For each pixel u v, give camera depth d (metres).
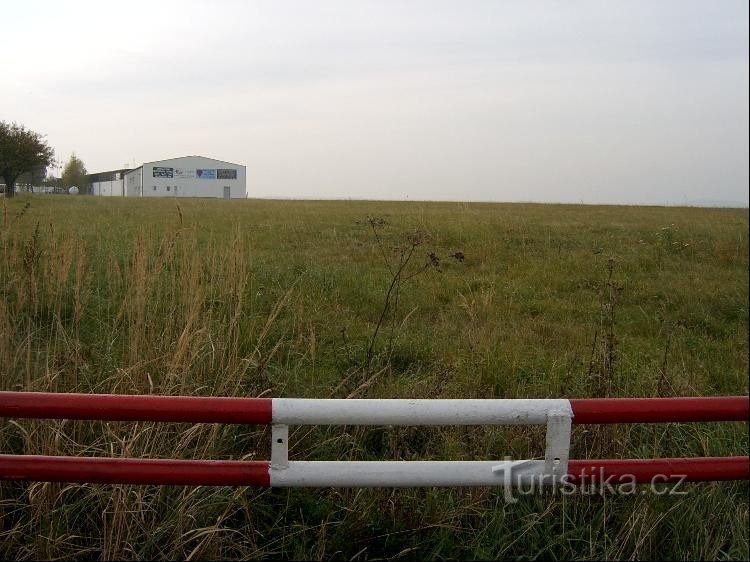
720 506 3.20
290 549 2.96
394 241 12.74
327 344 5.52
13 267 4.91
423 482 2.43
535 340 6.13
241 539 2.99
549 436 2.43
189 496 2.82
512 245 12.95
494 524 3.04
